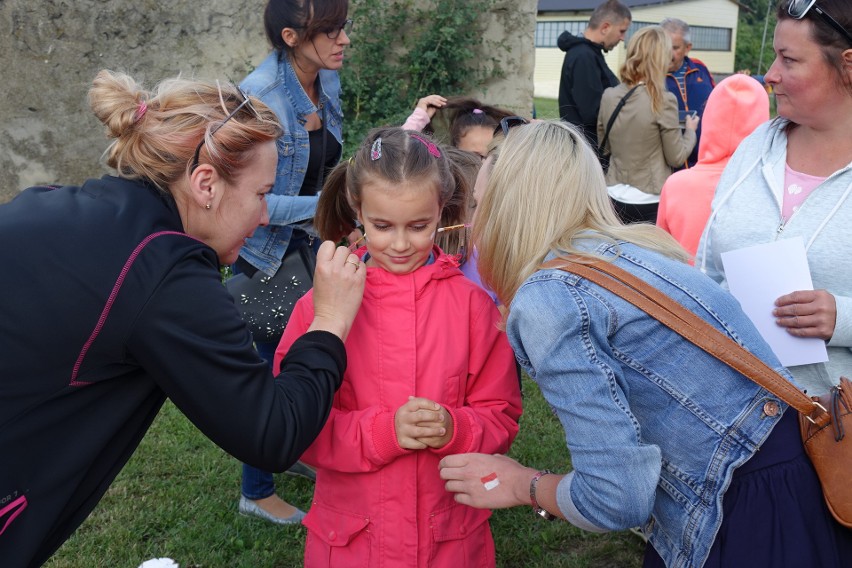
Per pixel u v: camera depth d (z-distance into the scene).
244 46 6.11
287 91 3.03
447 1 6.27
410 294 1.95
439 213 1.96
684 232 2.80
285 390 1.65
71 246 1.48
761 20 36.31
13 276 1.45
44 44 5.63
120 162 1.64
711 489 1.58
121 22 5.77
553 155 1.71
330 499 1.98
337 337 1.78
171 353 1.51
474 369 2.00
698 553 1.59
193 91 1.67
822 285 2.01
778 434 1.63
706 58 32.91
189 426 3.99
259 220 1.74
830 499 1.58
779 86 2.03
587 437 1.48
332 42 2.99
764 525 1.57
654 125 5.00
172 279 1.51
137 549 3.08
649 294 1.59
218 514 3.29
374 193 1.86
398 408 1.87
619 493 1.46
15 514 1.48
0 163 5.70
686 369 1.58
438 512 1.95
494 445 1.94
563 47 5.94
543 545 3.15
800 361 1.98
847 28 1.87
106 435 1.57
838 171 1.99
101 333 1.48
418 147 1.89
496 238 1.73
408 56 6.39
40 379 1.47
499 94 6.62
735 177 2.25
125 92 1.63
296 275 3.03
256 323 3.01
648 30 4.96
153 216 1.58
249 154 1.65
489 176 1.83
